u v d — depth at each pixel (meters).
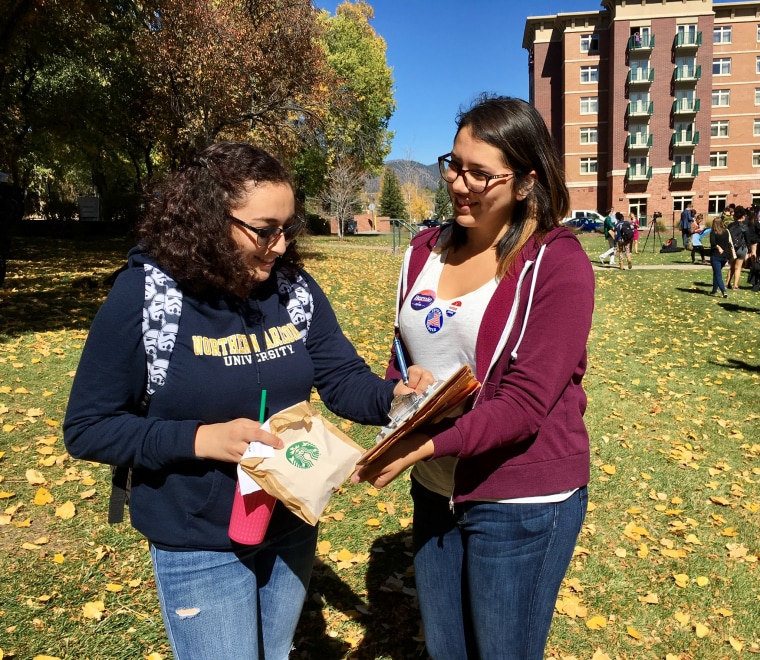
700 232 20.78
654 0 46.88
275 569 1.80
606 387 6.89
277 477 1.47
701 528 3.97
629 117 48.41
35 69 20.44
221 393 1.60
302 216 1.69
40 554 3.35
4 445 4.55
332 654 2.81
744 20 48.00
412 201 73.12
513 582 1.79
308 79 17.73
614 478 4.62
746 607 3.22
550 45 52.34
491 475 1.75
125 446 1.51
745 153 49.22
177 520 1.61
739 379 7.32
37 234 25.41
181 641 1.63
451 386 1.49
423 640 2.88
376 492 4.31
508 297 1.74
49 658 2.59
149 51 16.47
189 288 1.60
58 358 6.68
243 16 16.61
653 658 2.86
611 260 20.98
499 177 1.72
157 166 28.16
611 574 3.46
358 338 8.32
